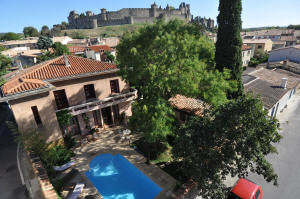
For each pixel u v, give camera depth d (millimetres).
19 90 15750
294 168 17094
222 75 17031
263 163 11578
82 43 97750
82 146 20531
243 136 11469
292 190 14727
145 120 14891
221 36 20844
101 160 18172
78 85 21172
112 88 24047
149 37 15836
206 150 11672
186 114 21375
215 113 12859
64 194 13992
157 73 14961
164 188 14633
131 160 18062
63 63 22328
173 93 17828
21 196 12773
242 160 11758
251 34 105562
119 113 25203
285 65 42406
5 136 22828
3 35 141875
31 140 15438
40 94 16906
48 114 17703
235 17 19703
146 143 20203
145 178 15742
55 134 18500
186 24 17531
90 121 22891
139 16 169125
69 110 20234
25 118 16688
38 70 20562
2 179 14625
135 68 15898
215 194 11328
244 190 13133
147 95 16797
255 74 32812
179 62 15047
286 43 80062
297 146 20281
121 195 14320
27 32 161625
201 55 16953
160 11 169875
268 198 14086
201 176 11258
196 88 15305
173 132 15969
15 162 16922
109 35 143375
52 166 16422
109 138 21969
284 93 25359
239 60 20844
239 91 21656
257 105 11562
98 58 67000
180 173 15938
